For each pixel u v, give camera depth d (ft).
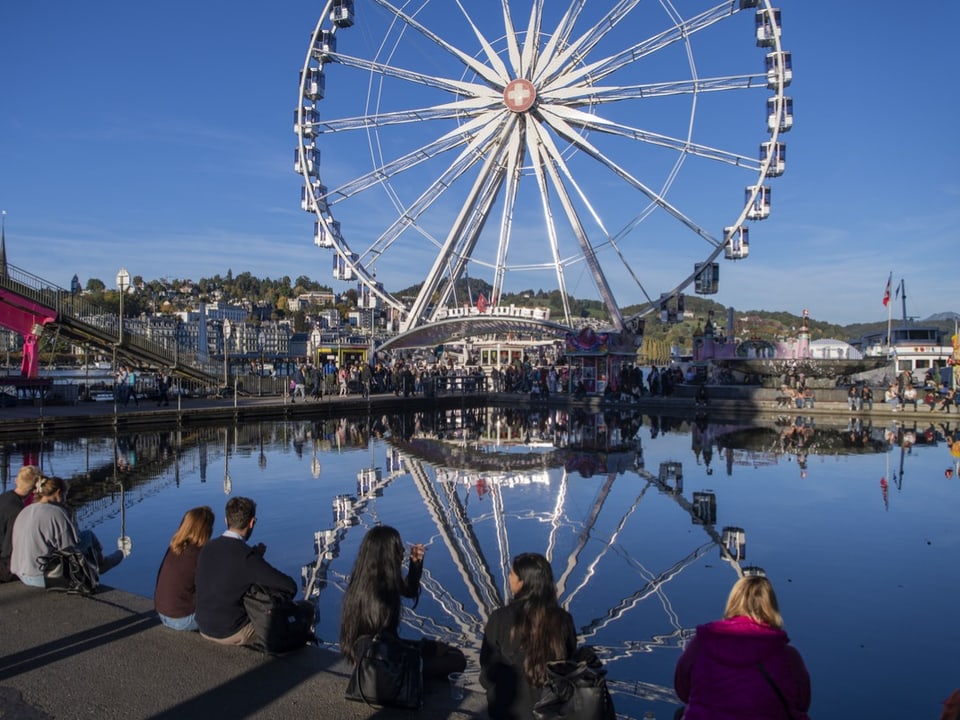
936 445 87.76
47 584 25.63
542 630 16.37
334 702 18.28
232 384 145.07
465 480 62.13
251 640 21.44
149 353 128.88
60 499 27.12
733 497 55.31
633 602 32.22
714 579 35.22
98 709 17.70
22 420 86.48
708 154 146.92
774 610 14.21
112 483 57.41
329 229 160.76
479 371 196.54
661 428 109.40
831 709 22.26
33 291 112.27
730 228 149.48
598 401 152.05
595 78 156.97
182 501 50.52
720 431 105.09
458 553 39.47
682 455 79.00
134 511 47.14
